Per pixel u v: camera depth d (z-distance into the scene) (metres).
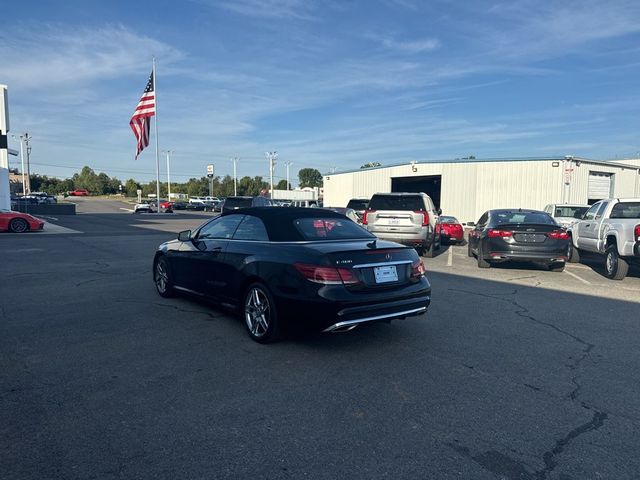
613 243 10.18
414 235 13.30
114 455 3.02
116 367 4.52
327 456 3.04
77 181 138.38
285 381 4.24
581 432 3.39
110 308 6.82
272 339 5.14
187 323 6.07
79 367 4.51
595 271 11.57
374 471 2.88
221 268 5.86
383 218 13.51
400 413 3.65
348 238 5.65
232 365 4.62
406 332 5.82
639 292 8.66
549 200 27.42
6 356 4.79
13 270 10.19
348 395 3.96
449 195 30.66
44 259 12.00
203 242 6.39
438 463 2.98
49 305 6.97
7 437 3.22
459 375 4.44
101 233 20.91
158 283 7.64
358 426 3.44
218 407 3.71
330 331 4.75
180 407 3.70
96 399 3.82
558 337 5.68
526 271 11.34
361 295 4.79
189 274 6.64
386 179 34.44
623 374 4.50
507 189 28.69
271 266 5.08
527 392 4.07
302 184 144.38
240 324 6.05
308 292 4.72
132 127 33.31
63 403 3.74
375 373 4.46
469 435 3.33
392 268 5.13
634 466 2.97
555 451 3.13
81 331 5.67
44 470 2.85
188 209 65.62
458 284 9.30
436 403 3.83
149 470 2.87
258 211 5.96
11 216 20.30
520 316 6.69
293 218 5.75
